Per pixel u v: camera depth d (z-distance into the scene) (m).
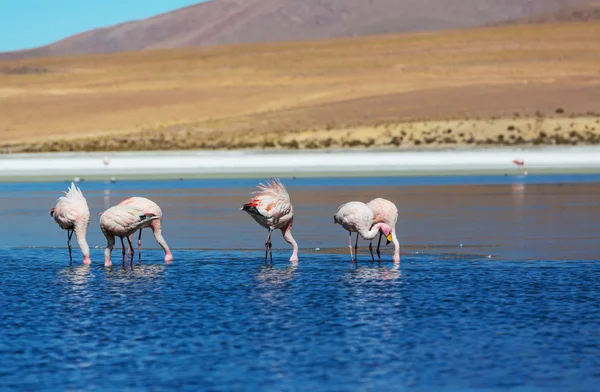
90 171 106.75
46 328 30.42
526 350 27.47
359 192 78.69
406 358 26.72
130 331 29.95
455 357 26.77
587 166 107.00
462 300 34.31
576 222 57.09
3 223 61.00
